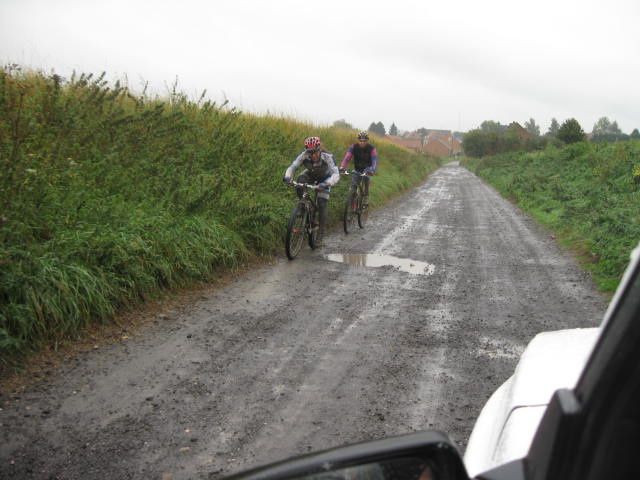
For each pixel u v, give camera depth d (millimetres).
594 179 20500
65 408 3705
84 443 3303
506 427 1448
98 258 5680
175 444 3350
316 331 5461
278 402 3945
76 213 5988
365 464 1051
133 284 5699
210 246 7469
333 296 6746
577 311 6477
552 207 16766
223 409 3811
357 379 4371
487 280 7898
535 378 1629
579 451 838
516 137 68938
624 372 812
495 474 991
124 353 4684
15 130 6062
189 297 6379
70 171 6500
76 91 8398
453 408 3957
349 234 11789
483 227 13602
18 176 5328
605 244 9656
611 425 818
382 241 11023
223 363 4590
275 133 13461
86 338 4902
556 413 906
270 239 9180
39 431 3402
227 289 6840
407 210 17188
